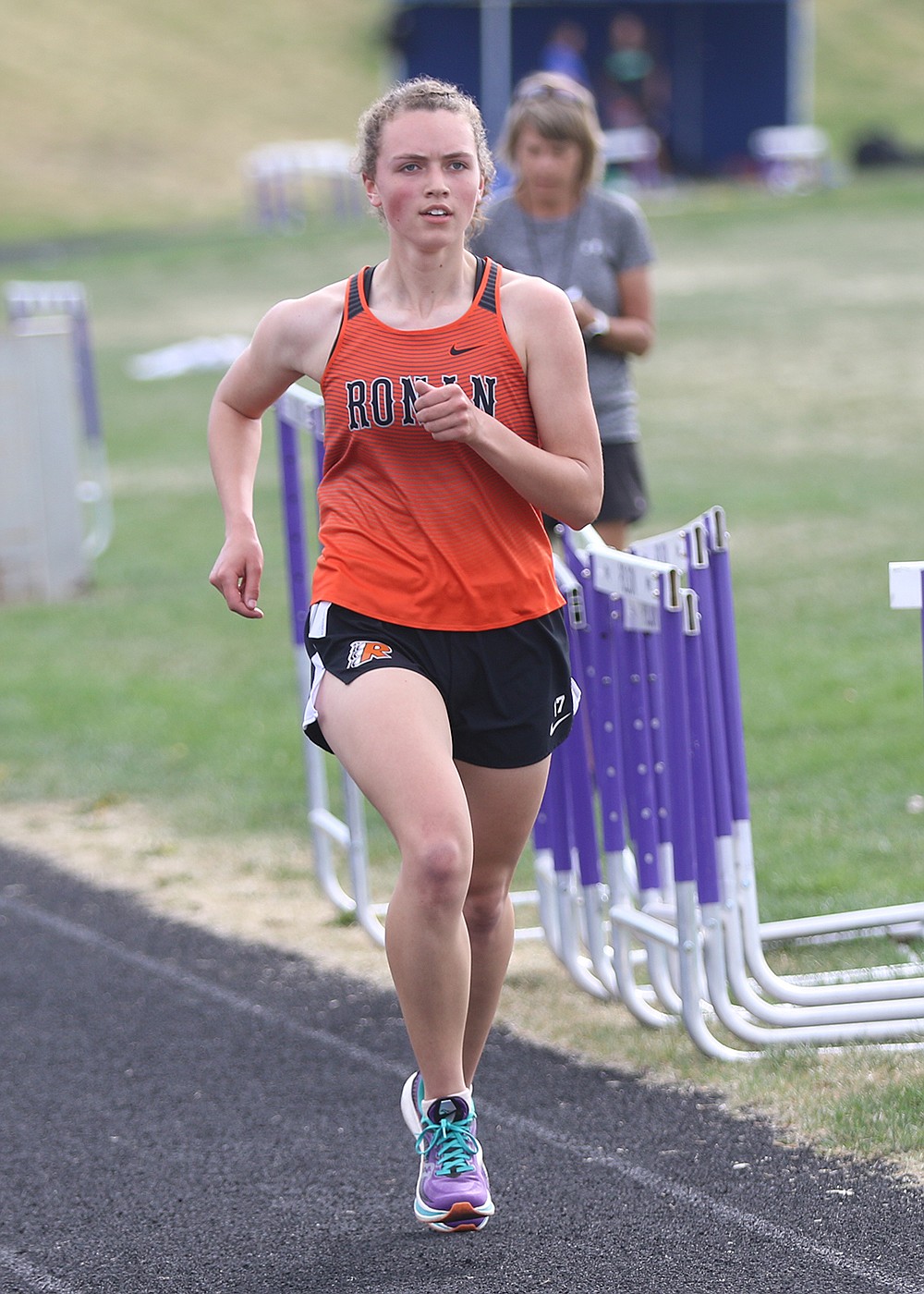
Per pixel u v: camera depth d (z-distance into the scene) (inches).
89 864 864.9
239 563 482.6
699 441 2066.9
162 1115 579.8
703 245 3828.7
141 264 4089.6
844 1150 514.6
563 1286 449.7
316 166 4800.7
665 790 619.8
